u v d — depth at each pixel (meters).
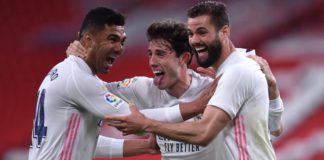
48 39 38.56
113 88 15.88
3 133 33.66
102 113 13.99
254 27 36.34
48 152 14.04
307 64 33.50
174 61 15.01
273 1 37.09
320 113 31.05
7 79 36.81
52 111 14.09
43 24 39.16
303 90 32.09
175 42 14.92
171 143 15.21
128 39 37.12
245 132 13.65
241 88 13.38
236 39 35.97
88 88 13.97
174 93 15.35
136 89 15.70
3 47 38.34
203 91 14.77
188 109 14.20
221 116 13.25
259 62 14.58
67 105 14.08
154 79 15.27
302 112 31.22
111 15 14.35
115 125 13.94
